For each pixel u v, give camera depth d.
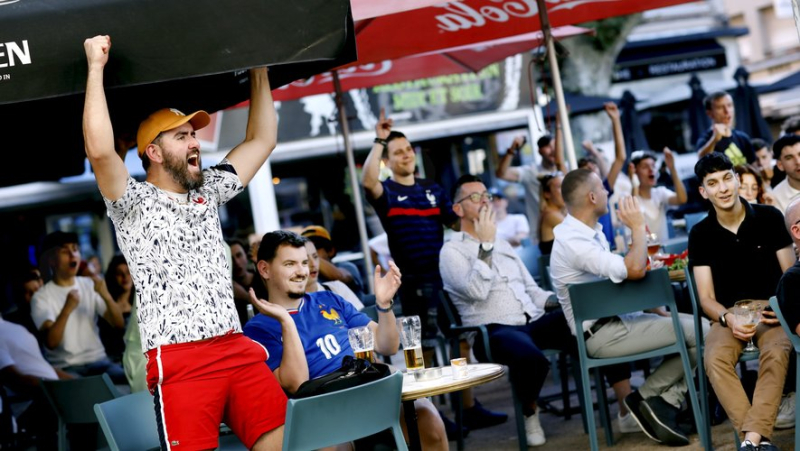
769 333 6.09
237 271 9.46
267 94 5.64
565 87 20.41
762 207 6.72
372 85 10.84
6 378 8.53
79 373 9.30
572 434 7.95
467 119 17.23
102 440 7.53
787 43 31.28
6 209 14.30
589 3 8.95
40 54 4.61
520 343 7.43
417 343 5.58
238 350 4.98
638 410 7.14
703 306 6.57
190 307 4.84
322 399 4.60
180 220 4.93
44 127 7.11
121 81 4.69
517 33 9.07
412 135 17.03
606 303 6.86
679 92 18.28
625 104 16.25
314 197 16.48
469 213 8.19
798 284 5.61
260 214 16.03
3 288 14.25
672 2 9.08
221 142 15.64
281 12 4.84
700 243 6.71
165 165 4.98
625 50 22.67
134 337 7.38
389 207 8.92
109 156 4.65
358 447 5.68
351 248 16.42
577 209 7.38
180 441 4.77
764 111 19.98
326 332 6.07
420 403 5.95
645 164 10.61
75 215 14.80
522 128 17.47
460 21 8.83
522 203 17.41
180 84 6.40
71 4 4.67
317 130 16.44
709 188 6.59
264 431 5.01
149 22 4.72
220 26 4.78
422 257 8.96
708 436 6.69
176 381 4.80
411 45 8.96
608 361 6.91
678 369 7.11
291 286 5.99
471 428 8.77
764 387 5.98
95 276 9.78
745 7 32.00
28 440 8.59
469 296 7.93
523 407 7.70
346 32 5.01
